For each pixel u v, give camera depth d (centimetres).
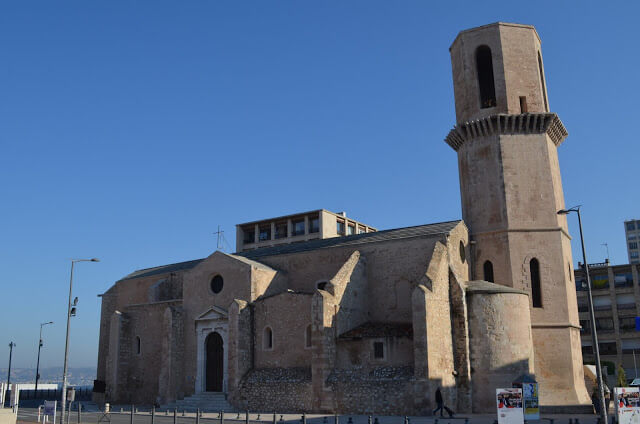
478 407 3669
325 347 3781
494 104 4653
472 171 4606
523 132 4519
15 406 3966
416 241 4216
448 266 3906
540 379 4047
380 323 4141
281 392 3962
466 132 4666
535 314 4172
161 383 4731
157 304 5375
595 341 2688
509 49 4650
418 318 3509
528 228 4334
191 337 4816
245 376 4259
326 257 4688
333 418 3281
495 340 3734
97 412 4281
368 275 4388
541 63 4919
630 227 15525
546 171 4441
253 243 10506
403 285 4206
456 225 4306
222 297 4681
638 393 2373
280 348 4225
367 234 4875
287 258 4931
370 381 3597
